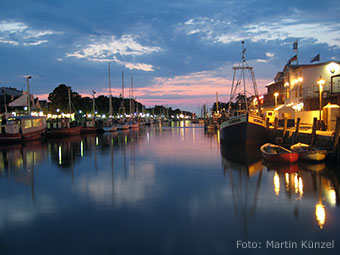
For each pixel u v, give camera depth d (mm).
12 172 21547
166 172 20625
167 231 10297
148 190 15781
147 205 13156
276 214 11773
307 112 36438
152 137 55750
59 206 13266
